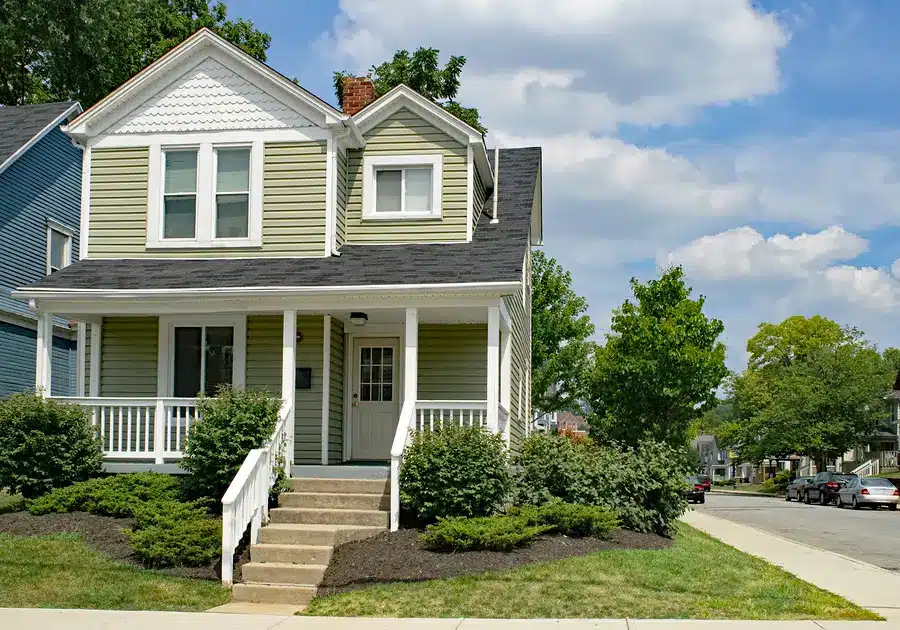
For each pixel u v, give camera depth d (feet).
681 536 53.57
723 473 396.98
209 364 56.34
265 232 55.88
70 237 82.58
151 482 46.34
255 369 55.57
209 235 56.39
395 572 35.94
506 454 43.27
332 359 55.72
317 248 55.31
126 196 57.36
